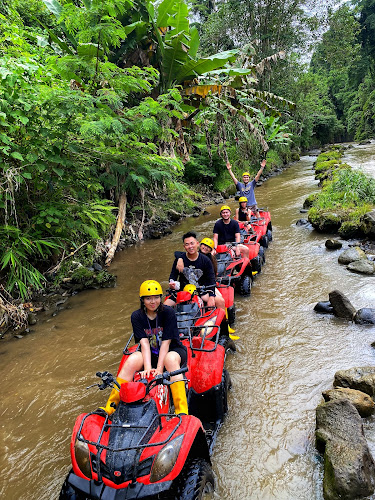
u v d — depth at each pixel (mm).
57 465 3637
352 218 10148
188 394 3787
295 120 39312
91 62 9234
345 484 2834
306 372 4633
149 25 11688
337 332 5492
